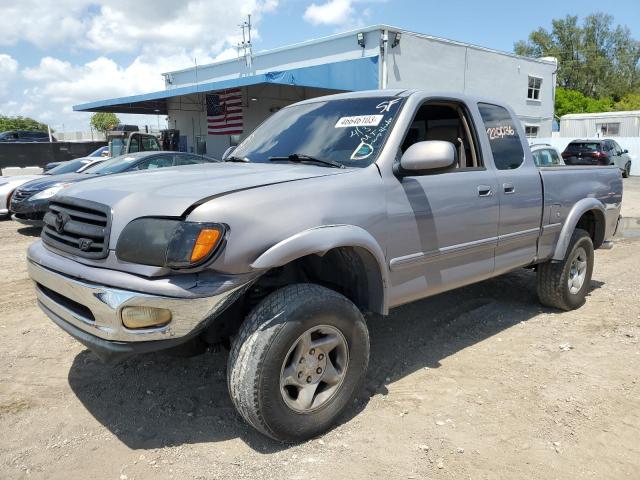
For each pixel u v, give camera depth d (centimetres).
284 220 282
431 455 292
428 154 321
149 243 262
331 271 347
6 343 451
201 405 345
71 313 291
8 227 1072
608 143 2542
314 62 2212
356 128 370
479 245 403
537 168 477
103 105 2408
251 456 290
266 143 410
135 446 301
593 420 329
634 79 6850
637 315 524
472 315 521
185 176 321
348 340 312
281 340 278
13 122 6600
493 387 372
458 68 2228
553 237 497
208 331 318
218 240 261
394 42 1936
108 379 382
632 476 277
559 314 530
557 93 6266
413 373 394
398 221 340
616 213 587
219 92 2417
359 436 310
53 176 1039
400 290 354
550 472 279
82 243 287
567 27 6812
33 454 295
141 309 259
